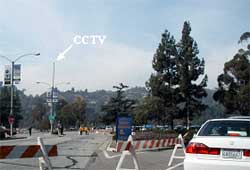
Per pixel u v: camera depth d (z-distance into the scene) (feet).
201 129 34.99
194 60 217.36
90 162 65.92
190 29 220.02
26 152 36.42
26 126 547.49
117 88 299.17
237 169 31.09
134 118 237.66
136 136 132.67
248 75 237.04
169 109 217.36
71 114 452.35
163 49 220.02
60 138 178.09
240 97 232.12
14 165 56.75
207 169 31.71
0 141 141.38
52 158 71.10
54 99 289.12
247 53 240.53
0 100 360.28
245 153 31.42
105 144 124.57
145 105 219.61
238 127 33.91
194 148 32.81
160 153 90.22
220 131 33.88
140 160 71.67
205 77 220.84
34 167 54.70
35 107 506.48
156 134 146.82
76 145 116.78
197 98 223.51
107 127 385.50
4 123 359.25
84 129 281.54
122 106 295.28
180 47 220.02
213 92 270.87
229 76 241.14
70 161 66.44
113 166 60.34
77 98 476.54
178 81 219.82
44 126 402.11
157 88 217.97
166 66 220.43
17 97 384.27
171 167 60.23
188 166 32.42
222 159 31.81
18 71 209.46
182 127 228.43
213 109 278.46
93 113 545.44
